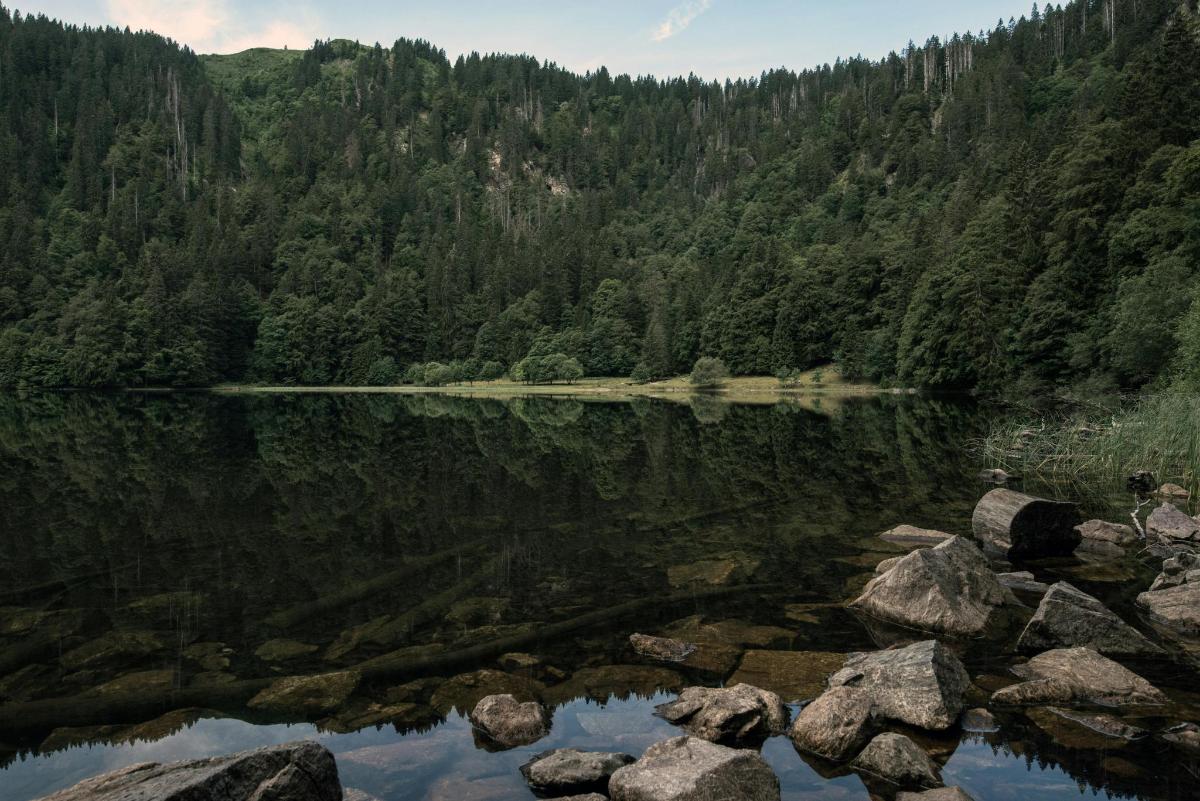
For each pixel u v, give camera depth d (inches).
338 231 6451.8
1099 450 874.1
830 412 1948.8
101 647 330.6
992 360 2116.1
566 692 282.0
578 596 403.9
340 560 483.2
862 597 384.5
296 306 4753.9
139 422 1753.2
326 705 271.3
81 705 271.4
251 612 378.9
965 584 374.6
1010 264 2161.7
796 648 325.4
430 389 4109.3
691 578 438.0
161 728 253.1
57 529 577.3
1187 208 1473.9
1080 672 281.3
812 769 226.5
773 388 3405.5
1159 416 828.6
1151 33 5728.3
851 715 242.8
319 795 192.4
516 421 1764.3
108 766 226.5
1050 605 322.0
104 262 5246.1
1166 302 1350.9
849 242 4407.0
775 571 451.8
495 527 583.2
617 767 219.9
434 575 447.5
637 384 4025.6
